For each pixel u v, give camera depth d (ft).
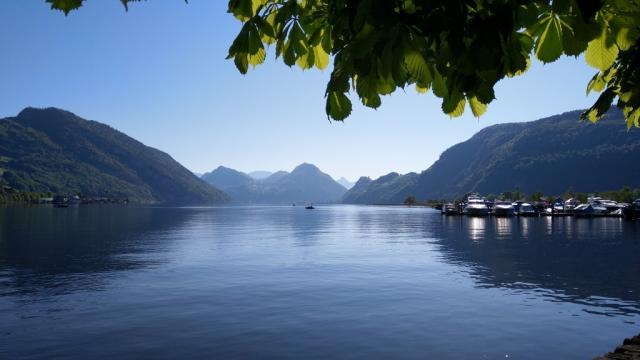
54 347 49.85
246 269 101.35
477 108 7.11
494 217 375.66
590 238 177.99
